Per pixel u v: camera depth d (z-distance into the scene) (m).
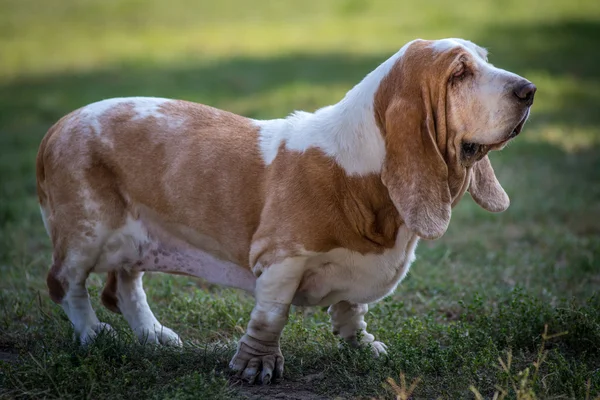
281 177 5.55
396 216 5.50
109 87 20.39
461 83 5.22
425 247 9.55
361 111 5.47
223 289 7.73
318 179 5.46
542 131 16.17
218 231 5.77
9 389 5.34
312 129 5.64
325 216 5.42
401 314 7.26
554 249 9.34
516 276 8.36
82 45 27.64
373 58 23.64
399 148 5.24
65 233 5.96
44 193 6.30
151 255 6.01
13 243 9.41
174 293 7.50
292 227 5.43
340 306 6.14
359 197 5.44
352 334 6.21
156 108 6.05
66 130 6.00
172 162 5.82
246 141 5.79
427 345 6.05
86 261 5.98
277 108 17.59
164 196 5.84
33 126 17.08
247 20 31.98
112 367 5.51
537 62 22.64
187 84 20.50
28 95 19.94
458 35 26.31
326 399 5.38
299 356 6.05
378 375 5.57
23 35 29.97
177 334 6.50
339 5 34.09
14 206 11.14
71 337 6.07
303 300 5.79
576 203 11.36
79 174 5.87
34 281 7.80
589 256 8.88
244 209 5.65
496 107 5.13
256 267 5.59
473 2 32.72
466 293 7.75
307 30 29.14
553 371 5.64
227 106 17.91
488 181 6.00
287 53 24.81
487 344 6.01
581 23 28.17
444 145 5.29
